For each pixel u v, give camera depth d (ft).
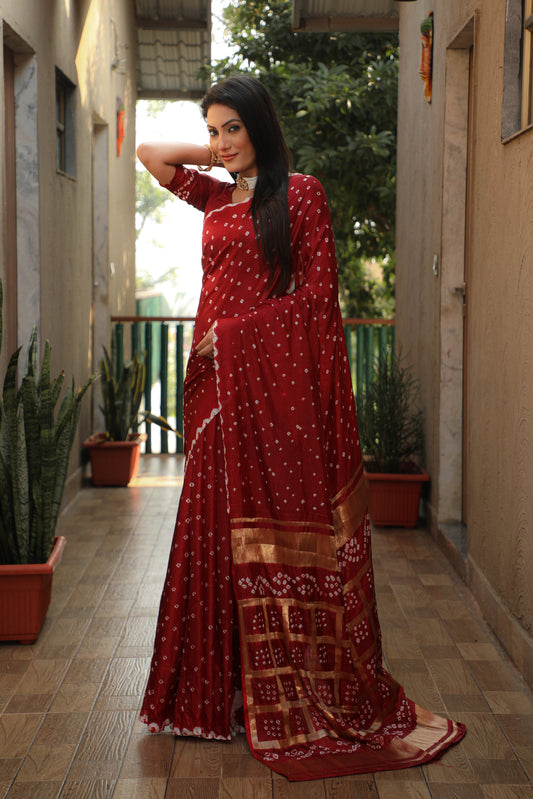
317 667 7.86
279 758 7.51
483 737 7.98
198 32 29.17
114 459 19.20
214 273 8.00
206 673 7.87
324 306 7.82
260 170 7.86
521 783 7.22
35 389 10.12
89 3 19.13
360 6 19.74
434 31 14.89
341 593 7.91
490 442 10.82
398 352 19.51
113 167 23.43
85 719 8.30
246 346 7.70
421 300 16.33
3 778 7.26
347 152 25.41
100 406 20.08
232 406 7.67
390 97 25.21
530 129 8.96
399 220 19.57
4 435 10.23
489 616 10.77
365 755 7.58
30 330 14.24
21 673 9.33
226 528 7.87
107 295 22.20
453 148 13.82
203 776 7.30
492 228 10.75
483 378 11.22
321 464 7.81
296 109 26.30
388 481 15.57
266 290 7.86
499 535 10.36
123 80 25.32
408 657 9.85
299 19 20.48
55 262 15.75
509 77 10.02
